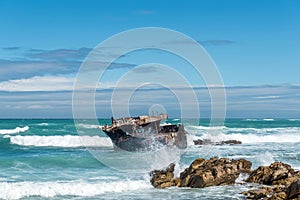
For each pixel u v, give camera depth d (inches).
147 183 914.1
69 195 843.4
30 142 1831.9
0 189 850.1
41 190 849.5
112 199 805.9
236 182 925.2
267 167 952.3
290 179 891.4
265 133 2352.4
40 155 1393.9
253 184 908.0
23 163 1193.4
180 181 918.4
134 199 801.6
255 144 1793.8
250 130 2647.6
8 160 1238.3
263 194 780.0
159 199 798.5
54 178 977.5
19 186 872.9
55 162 1205.1
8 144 1792.6
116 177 979.9
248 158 1277.1
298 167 1106.1
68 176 1001.5
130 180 936.3
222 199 789.2
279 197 732.0
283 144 1811.0
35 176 1005.2
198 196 814.5
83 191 860.0
